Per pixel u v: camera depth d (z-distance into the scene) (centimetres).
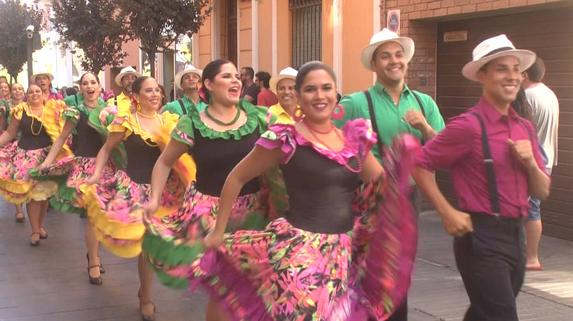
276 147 337
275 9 1276
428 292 596
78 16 1360
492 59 357
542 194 360
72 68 2969
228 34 1530
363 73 1019
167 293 618
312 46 1176
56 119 832
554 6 763
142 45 1205
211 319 413
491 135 356
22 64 2616
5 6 2462
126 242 544
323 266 338
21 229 922
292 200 347
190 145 438
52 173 707
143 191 562
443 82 944
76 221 977
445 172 939
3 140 828
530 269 659
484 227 354
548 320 522
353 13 1037
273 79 674
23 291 627
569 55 770
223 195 359
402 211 355
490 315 354
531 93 653
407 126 419
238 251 357
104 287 641
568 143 781
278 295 340
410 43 425
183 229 425
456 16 870
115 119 557
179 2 1155
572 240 785
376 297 364
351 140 351
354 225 361
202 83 449
